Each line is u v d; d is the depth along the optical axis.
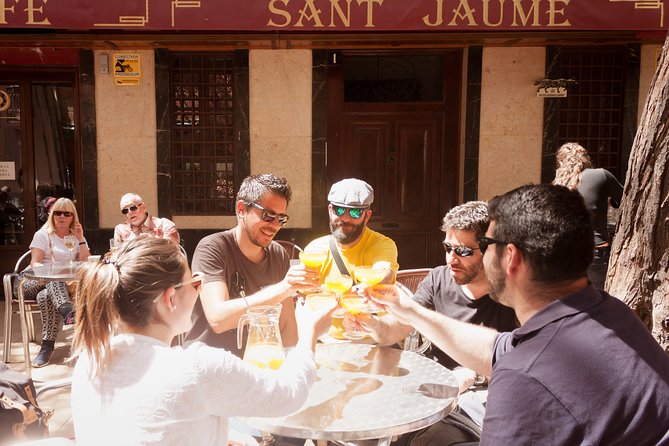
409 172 7.36
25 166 7.31
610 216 5.64
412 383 2.23
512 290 1.51
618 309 1.44
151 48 6.85
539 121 6.98
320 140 7.08
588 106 6.98
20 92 7.20
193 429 1.54
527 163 7.03
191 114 7.11
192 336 2.75
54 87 7.27
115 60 6.91
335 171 7.32
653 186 2.17
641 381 1.30
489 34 6.27
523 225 1.43
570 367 1.30
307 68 6.98
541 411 1.28
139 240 1.70
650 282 2.21
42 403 4.14
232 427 2.47
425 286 3.02
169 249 1.68
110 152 7.06
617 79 6.92
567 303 1.41
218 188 7.22
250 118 7.05
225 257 2.81
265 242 2.82
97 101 6.99
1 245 7.37
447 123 7.28
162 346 1.62
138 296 1.59
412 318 2.27
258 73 6.98
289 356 1.86
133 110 7.00
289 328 2.97
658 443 1.27
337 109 7.22
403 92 7.30
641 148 2.21
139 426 1.50
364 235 3.54
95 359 1.56
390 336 2.71
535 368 1.32
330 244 3.49
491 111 6.97
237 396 1.56
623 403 1.27
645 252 2.21
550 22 5.11
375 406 2.03
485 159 7.03
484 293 2.82
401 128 7.30
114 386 1.54
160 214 7.14
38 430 2.34
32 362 4.89
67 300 4.89
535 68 6.90
